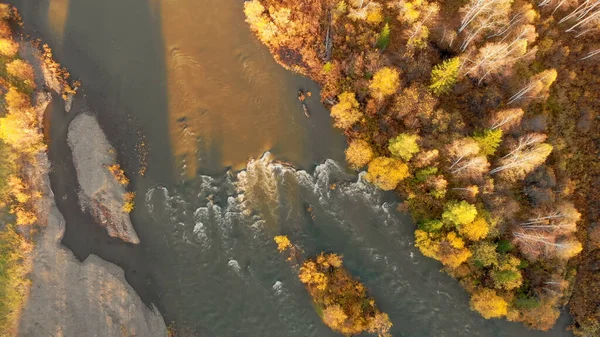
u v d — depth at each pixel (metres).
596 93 66.81
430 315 66.56
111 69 72.06
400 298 67.00
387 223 68.81
